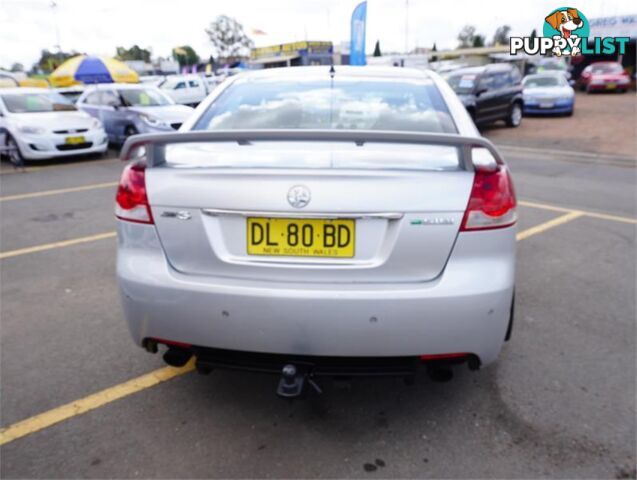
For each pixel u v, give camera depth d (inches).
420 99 110.2
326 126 103.0
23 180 330.6
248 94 115.0
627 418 95.0
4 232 213.9
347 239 78.6
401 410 98.1
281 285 79.3
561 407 98.3
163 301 82.5
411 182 77.8
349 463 85.1
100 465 84.7
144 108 448.8
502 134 541.6
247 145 90.3
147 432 92.4
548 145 462.6
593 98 932.6
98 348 120.6
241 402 100.7
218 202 79.7
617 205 254.7
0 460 85.6
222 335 81.9
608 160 389.7
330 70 124.5
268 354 83.7
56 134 386.6
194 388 105.2
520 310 138.1
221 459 86.0
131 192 84.5
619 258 177.8
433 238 78.3
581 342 121.8
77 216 239.0
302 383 82.0
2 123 390.6
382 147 89.1
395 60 1330.0
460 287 78.2
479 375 108.8
